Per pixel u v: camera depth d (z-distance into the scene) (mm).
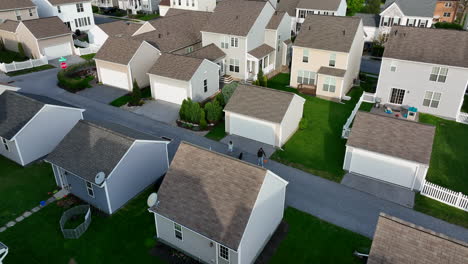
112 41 42312
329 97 40312
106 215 22609
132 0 83688
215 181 18891
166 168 26719
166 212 19109
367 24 59562
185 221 18453
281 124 28969
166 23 48156
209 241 18078
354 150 25922
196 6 72250
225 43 44375
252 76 45500
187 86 36125
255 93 31391
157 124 34000
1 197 24172
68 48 53062
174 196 19453
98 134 23969
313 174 26656
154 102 38562
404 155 24281
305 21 43344
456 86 34531
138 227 21688
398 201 23797
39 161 28406
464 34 35594
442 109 36156
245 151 29641
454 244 14969
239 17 44812
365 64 52750
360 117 26828
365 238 20719
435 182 25875
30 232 21266
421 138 24625
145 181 24922
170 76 36719
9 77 44500
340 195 24375
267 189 18406
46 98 31219
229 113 31406
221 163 19219
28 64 47469
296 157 28828
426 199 24047
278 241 20516
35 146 28000
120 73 40562
